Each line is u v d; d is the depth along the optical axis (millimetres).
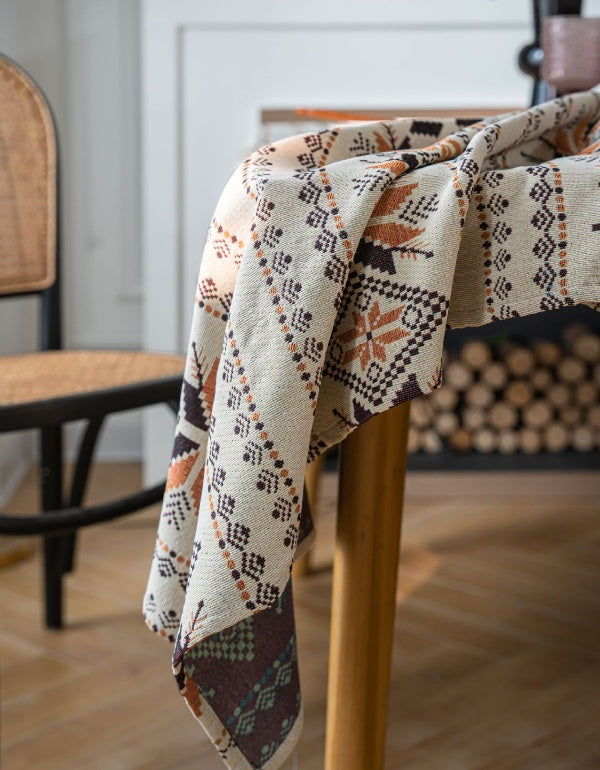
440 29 2389
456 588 1868
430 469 2410
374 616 917
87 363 1432
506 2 2375
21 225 1578
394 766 1244
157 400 1239
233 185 818
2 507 2428
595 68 1304
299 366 726
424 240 732
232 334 749
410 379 726
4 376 1323
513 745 1295
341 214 741
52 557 1669
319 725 1353
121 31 2691
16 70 1589
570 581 1901
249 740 863
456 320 774
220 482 735
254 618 867
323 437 774
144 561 2053
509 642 1623
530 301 749
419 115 2309
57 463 1594
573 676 1496
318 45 2381
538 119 884
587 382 2473
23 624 1727
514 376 2514
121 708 1415
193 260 2438
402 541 2143
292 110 2371
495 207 754
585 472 2396
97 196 2754
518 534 2184
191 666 816
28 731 1350
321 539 2162
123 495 2508
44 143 1608
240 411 735
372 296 746
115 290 2789
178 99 2381
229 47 2373
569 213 740
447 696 1436
